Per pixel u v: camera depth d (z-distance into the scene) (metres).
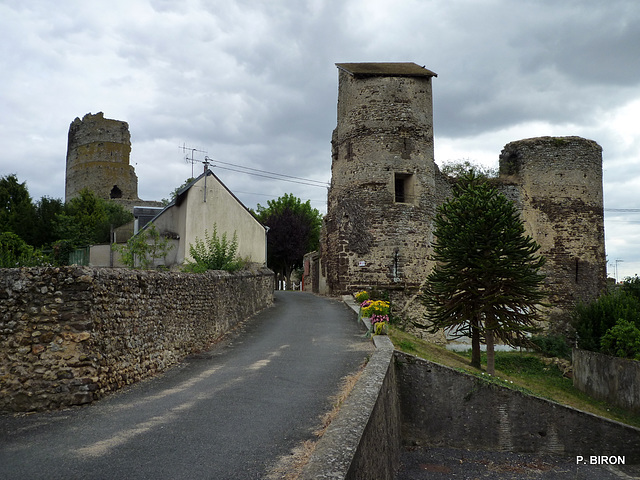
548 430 11.64
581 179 29.84
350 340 14.16
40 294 7.80
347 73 26.06
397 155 24.91
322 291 29.27
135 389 8.85
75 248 26.34
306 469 4.45
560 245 29.34
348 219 24.97
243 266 21.00
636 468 11.02
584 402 18.53
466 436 11.57
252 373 10.23
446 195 27.28
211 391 8.73
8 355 7.64
